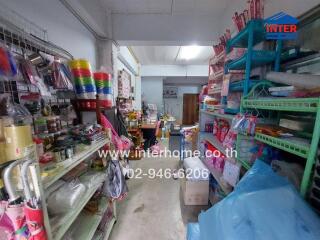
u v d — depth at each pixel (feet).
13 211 2.10
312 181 2.30
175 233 5.84
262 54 4.34
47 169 3.04
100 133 5.24
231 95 5.45
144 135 16.12
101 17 7.81
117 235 5.72
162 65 22.33
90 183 4.66
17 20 3.66
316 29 3.77
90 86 5.62
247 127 3.80
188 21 8.94
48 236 2.50
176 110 30.76
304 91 3.03
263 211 2.04
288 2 4.34
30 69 3.46
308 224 1.87
